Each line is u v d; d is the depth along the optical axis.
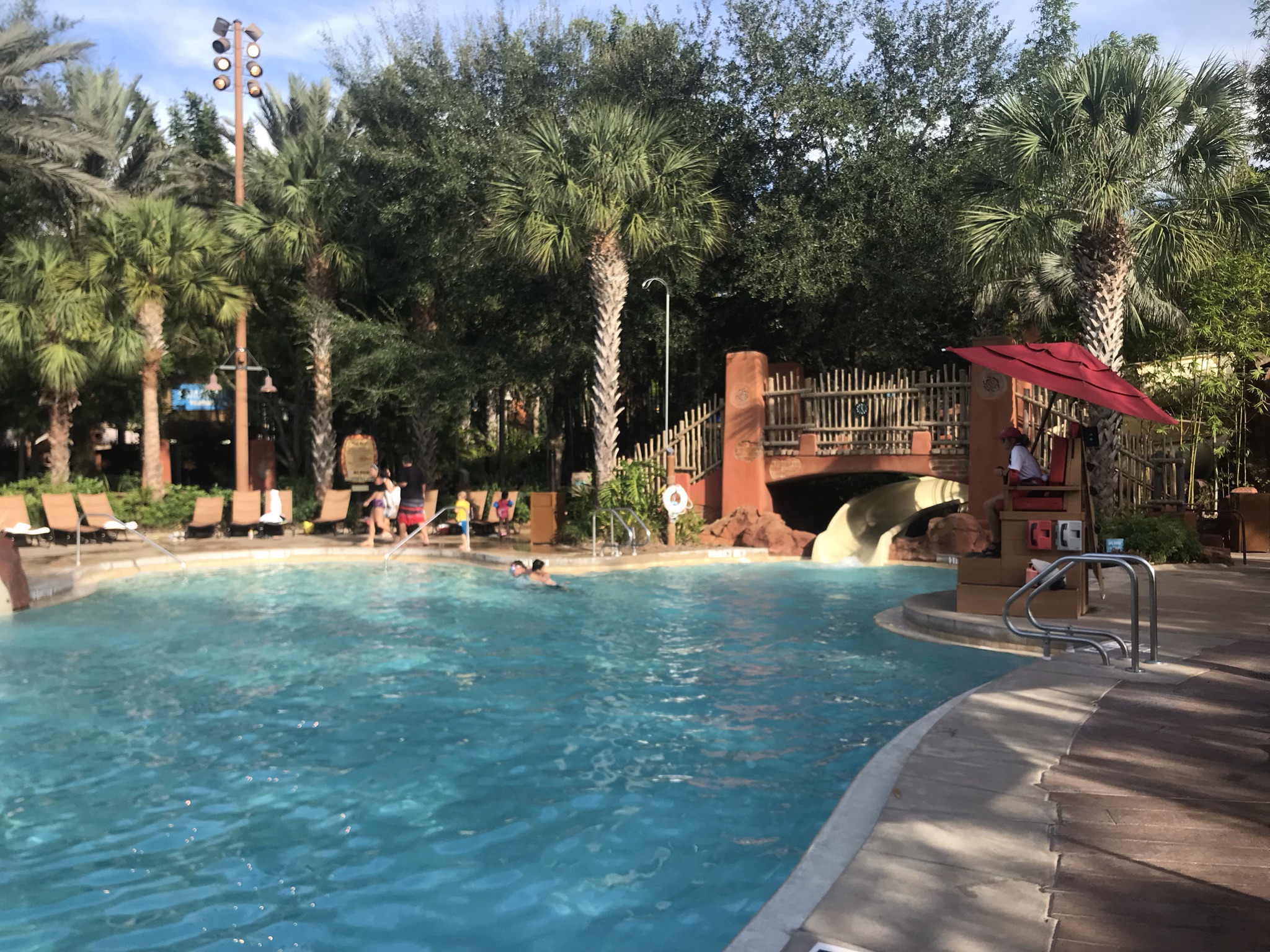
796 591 12.61
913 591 12.66
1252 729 5.36
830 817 4.05
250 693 7.23
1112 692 6.32
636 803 4.91
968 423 16.27
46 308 19.81
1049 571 7.72
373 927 3.59
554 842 4.41
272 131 26.56
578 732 6.20
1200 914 3.06
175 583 13.24
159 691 7.29
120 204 22.67
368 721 6.46
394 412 27.83
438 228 22.50
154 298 20.33
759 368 18.58
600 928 3.57
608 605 11.46
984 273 15.05
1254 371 17.67
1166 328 17.84
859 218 20.23
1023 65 21.56
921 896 3.23
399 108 23.12
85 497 18.38
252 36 21.36
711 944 3.43
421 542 17.69
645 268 20.89
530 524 17.62
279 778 5.34
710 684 7.48
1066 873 3.42
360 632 9.72
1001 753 4.94
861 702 6.90
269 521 19.22
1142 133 13.45
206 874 4.09
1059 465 9.16
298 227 21.84
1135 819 3.96
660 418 25.70
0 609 10.45
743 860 4.18
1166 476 16.36
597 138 17.36
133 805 4.93
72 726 6.33
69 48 23.48
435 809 4.84
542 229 17.16
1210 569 13.62
